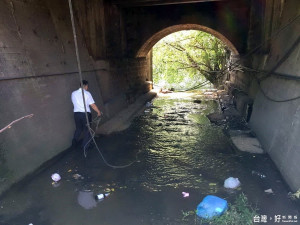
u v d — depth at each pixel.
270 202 3.79
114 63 9.50
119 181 4.51
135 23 11.22
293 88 4.69
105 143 6.36
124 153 5.74
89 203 3.87
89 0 7.69
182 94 14.35
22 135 4.51
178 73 19.66
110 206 3.79
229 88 13.03
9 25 4.69
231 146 6.06
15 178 4.20
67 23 6.55
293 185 3.94
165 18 10.90
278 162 4.73
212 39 16.44
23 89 4.70
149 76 15.04
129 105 10.53
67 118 5.89
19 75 4.67
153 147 6.09
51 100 5.43
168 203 3.84
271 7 6.95
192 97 13.18
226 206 3.57
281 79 5.46
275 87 5.74
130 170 4.91
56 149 5.34
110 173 4.80
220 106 10.46
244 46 10.42
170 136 6.88
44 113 5.16
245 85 9.55
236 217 3.41
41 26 5.57
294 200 3.76
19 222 3.44
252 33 9.40
